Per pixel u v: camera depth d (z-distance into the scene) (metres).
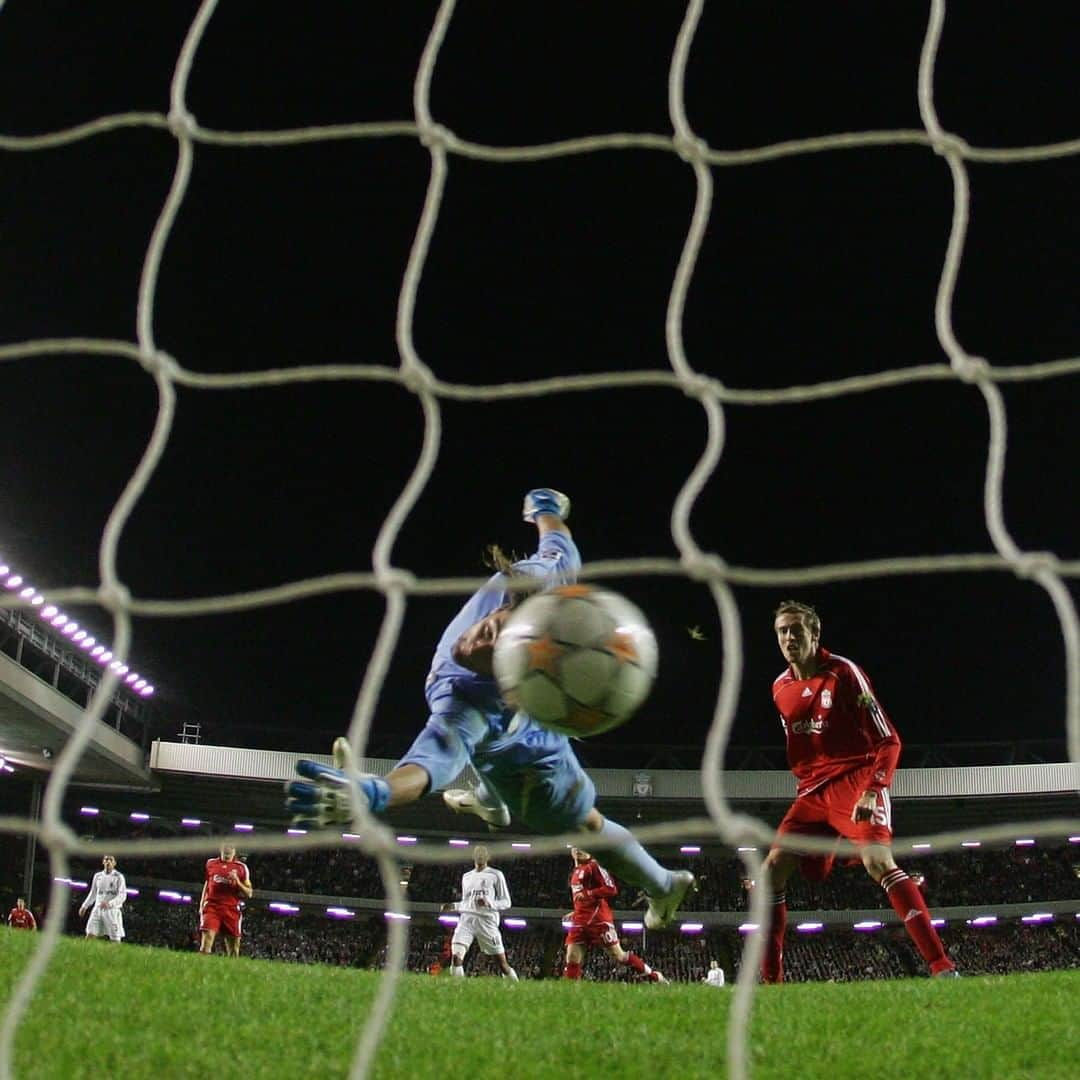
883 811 7.16
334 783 4.61
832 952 39.09
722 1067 3.63
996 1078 3.53
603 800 38.50
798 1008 4.94
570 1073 3.48
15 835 40.62
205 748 38.66
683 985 6.37
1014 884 39.44
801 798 7.53
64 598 3.02
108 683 2.91
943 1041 4.05
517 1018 4.54
